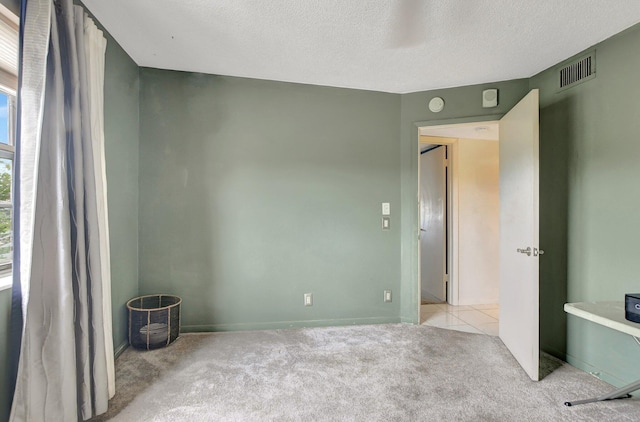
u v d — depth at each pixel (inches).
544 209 103.3
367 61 100.8
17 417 53.7
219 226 114.1
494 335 114.7
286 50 94.5
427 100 123.7
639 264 77.5
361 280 124.1
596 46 87.4
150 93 109.2
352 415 68.6
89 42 71.4
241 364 90.5
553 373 87.7
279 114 117.9
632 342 78.2
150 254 109.8
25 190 55.4
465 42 88.5
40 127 55.9
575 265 92.7
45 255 58.2
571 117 94.7
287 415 68.4
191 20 80.0
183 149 111.6
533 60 98.4
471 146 162.6
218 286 114.3
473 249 161.5
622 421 67.2
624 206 80.6
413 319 125.6
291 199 118.9
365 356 96.3
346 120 122.6
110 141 89.9
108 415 68.0
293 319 119.4
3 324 55.6
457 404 72.7
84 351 64.1
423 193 188.7
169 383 80.4
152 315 98.8
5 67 61.8
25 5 55.9
